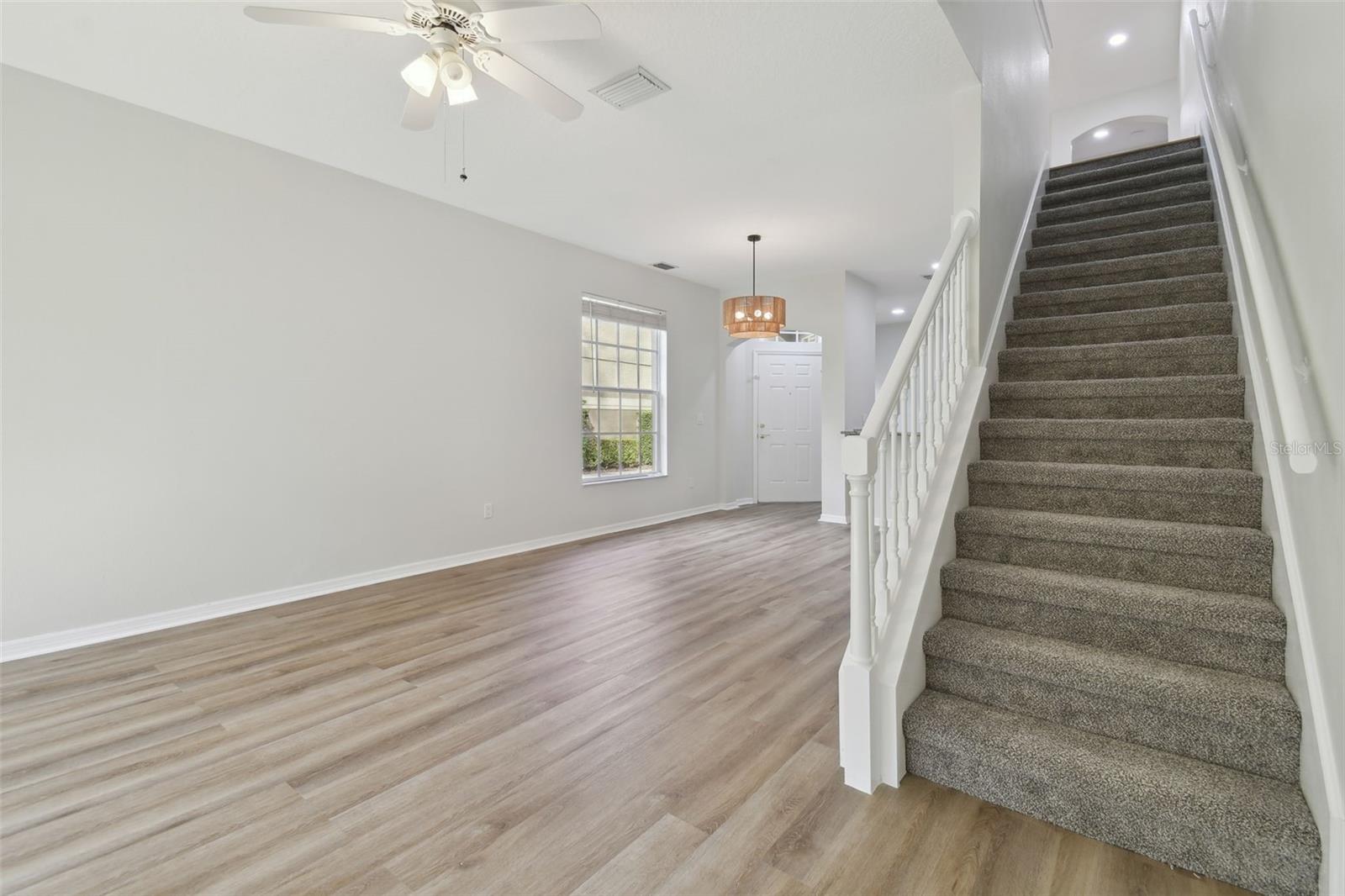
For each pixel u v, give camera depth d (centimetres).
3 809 170
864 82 281
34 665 267
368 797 176
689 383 678
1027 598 198
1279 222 172
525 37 210
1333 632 128
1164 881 140
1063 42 566
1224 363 252
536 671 262
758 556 477
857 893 139
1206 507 204
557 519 526
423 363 425
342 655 280
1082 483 224
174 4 228
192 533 324
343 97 295
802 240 527
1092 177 427
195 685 248
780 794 176
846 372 643
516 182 399
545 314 512
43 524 280
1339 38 126
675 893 139
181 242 318
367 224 393
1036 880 142
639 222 479
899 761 180
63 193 284
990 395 287
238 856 151
